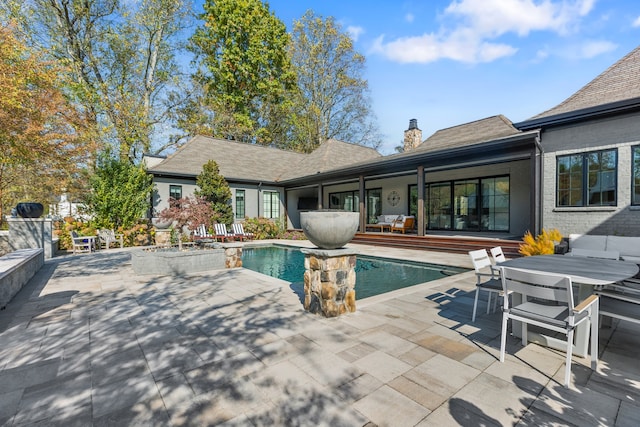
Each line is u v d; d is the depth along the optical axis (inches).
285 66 910.4
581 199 287.4
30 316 147.8
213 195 524.7
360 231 489.4
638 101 240.8
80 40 625.6
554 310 100.2
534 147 297.7
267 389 83.0
